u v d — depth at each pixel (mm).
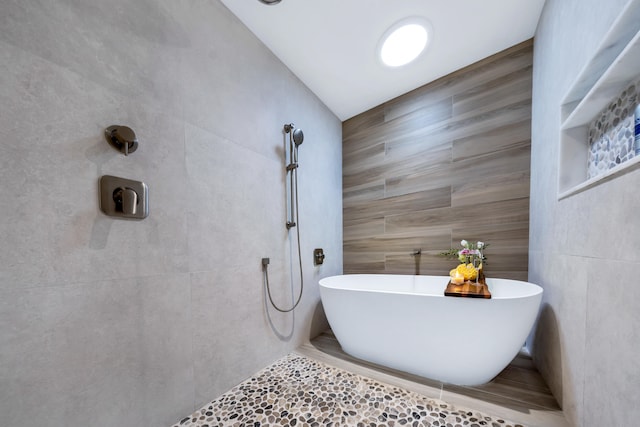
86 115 731
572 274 921
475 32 1445
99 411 740
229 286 1178
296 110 1723
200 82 1074
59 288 674
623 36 676
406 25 1366
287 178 1603
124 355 802
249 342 1271
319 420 933
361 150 2234
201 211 1062
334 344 1681
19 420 607
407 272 1976
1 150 593
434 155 1856
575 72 943
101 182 758
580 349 847
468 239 1722
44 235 652
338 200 2270
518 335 1084
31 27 637
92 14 748
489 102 1647
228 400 1066
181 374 961
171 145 957
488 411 974
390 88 1923
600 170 908
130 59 838
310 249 1835
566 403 941
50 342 656
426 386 1154
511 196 1580
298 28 1350
